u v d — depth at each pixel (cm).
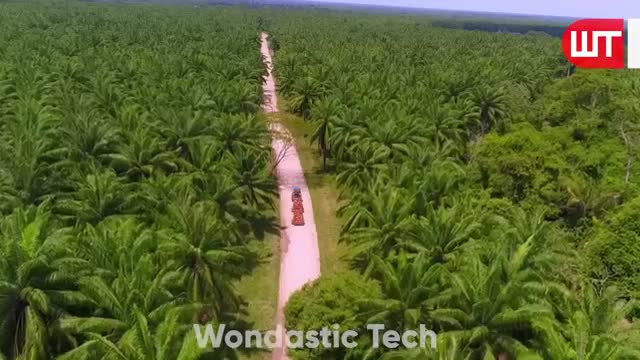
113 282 2617
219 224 3266
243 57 9431
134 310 2448
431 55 11056
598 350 2352
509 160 4534
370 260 3581
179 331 2483
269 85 10456
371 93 6425
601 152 5241
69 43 9512
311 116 7125
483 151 4788
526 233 3462
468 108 6359
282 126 7100
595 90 6203
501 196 4578
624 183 4562
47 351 2495
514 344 2609
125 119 5009
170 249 2920
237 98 6253
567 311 2864
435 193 4003
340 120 5644
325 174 6103
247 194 4566
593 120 5741
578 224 4406
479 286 2689
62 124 4778
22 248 2489
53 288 2544
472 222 3462
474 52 11900
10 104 5634
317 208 5244
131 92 6209
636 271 3562
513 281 2733
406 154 4934
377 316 2748
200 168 4288
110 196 3466
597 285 3497
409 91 6581
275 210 5094
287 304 3216
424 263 2956
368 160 4888
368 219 3812
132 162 4303
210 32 14175
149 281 2670
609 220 3894
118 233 3002
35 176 3700
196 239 3083
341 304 2944
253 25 19212
